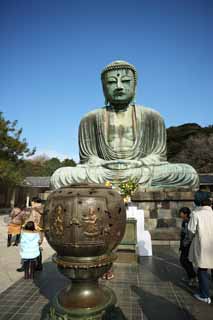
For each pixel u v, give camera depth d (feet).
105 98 52.95
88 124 52.85
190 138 135.13
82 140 52.95
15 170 82.74
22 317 14.30
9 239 36.09
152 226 39.99
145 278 21.62
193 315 14.94
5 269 24.36
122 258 26.32
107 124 51.39
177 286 19.75
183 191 40.32
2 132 79.71
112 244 10.98
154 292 18.49
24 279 21.30
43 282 20.51
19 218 36.76
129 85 50.88
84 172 45.14
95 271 10.66
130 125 50.80
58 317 10.51
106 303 11.05
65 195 10.72
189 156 131.34
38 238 22.02
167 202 40.52
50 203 11.09
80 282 11.16
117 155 49.29
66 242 10.21
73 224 10.11
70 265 10.37
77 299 10.89
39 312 14.96
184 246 20.16
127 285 19.89
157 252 32.07
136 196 40.96
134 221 26.71
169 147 145.59
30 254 21.40
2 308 15.56
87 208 10.25
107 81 51.01
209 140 127.13
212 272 21.25
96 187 11.46
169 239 37.73
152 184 43.73
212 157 124.47
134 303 16.56
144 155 50.01
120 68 50.34
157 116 51.26
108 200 10.86
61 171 46.11
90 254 10.49
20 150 83.71
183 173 43.34
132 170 44.39
